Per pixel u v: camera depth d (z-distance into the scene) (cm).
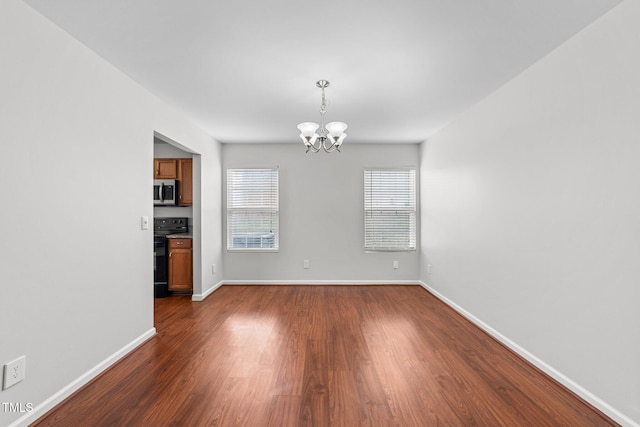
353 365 250
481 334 315
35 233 186
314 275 530
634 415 171
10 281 171
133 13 187
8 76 170
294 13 186
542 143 239
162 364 253
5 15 169
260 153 527
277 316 370
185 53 234
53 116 199
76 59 217
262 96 318
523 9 182
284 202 527
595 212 194
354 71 262
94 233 234
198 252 443
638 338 170
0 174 166
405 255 532
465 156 364
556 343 226
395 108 353
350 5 178
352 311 388
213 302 429
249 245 530
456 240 389
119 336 262
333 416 187
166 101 332
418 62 246
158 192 485
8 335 170
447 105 344
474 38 212
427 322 349
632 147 172
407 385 221
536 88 246
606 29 186
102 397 207
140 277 292
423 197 512
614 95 181
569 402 201
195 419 184
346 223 530
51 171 197
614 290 182
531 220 252
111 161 254
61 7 181
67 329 209
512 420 184
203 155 448
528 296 255
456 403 200
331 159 529
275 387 218
